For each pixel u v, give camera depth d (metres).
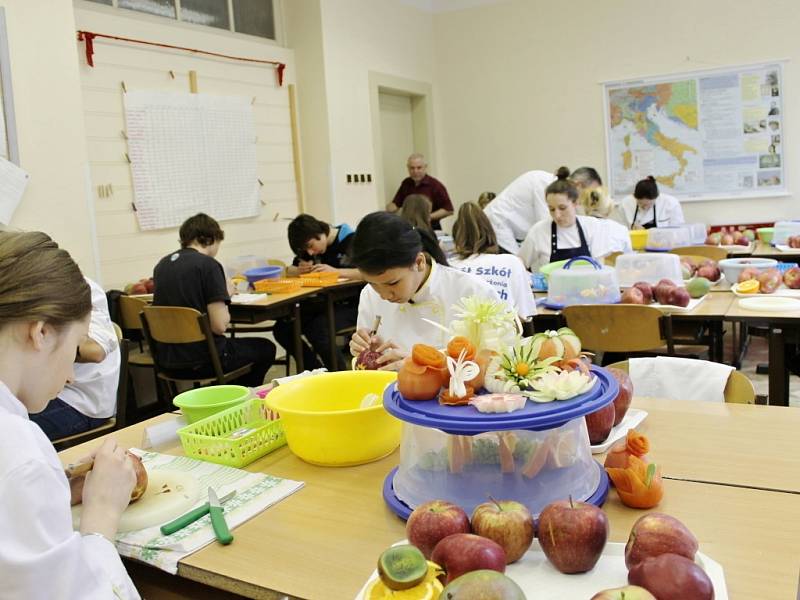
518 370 1.12
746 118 6.49
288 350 4.67
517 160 7.37
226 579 1.00
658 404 1.62
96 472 1.14
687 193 6.79
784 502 1.12
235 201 5.38
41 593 0.88
